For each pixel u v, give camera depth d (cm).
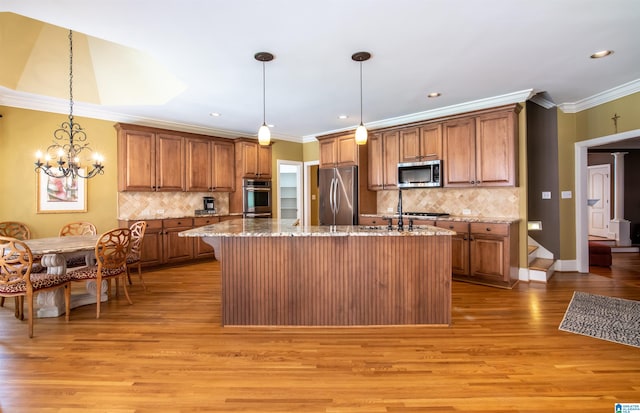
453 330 278
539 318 304
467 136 452
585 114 470
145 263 496
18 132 428
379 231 274
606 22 253
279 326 288
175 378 205
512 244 407
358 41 283
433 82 382
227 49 297
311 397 185
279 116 539
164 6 229
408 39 280
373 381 201
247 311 289
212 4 227
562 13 240
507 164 418
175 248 532
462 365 220
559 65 335
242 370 214
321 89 405
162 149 534
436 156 481
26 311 331
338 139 582
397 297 288
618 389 191
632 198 748
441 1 225
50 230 452
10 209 425
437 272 288
